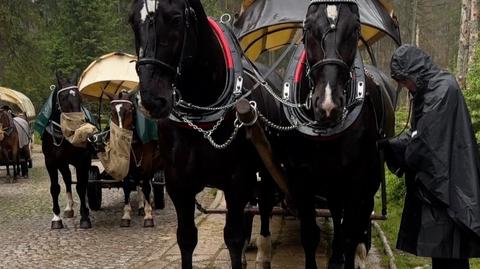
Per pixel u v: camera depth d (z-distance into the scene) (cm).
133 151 922
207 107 443
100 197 1103
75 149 911
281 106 492
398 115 1253
